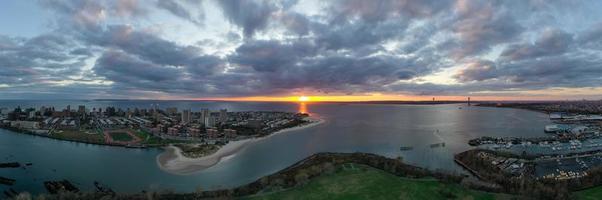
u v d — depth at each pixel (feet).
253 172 557.33
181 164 617.62
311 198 388.16
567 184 436.35
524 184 424.46
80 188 465.47
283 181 445.78
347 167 512.22
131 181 501.56
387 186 423.23
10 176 517.55
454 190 410.93
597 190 417.69
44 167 579.89
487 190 412.77
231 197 395.96
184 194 405.18
